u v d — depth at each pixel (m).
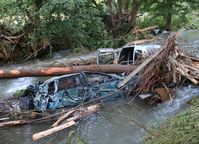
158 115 13.73
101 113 14.24
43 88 14.68
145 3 34.81
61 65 22.83
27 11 26.69
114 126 13.14
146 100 15.09
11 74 15.04
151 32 32.34
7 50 26.59
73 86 15.04
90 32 29.30
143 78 15.55
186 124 9.13
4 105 14.97
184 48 24.86
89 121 13.68
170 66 15.86
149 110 14.23
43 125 13.73
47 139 12.53
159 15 34.53
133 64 16.56
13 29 27.27
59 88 14.80
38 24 27.09
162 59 15.47
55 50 28.39
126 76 15.74
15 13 26.44
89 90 15.17
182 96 15.15
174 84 15.88
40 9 26.25
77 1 26.38
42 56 27.44
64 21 27.31
